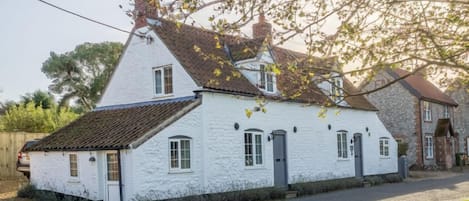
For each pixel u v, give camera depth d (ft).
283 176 73.26
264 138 69.82
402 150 114.93
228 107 64.44
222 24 25.45
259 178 68.23
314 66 26.76
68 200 58.70
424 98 128.06
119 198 54.29
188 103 60.13
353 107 90.07
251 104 68.08
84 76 211.00
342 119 88.02
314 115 80.48
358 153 92.89
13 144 84.48
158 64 66.64
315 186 73.92
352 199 63.52
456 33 26.30
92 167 57.77
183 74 63.31
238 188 64.54
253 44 68.03
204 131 60.59
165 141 56.08
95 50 208.54
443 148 131.44
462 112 157.07
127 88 70.74
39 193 61.87
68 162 61.82
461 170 124.26
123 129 58.54
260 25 76.84
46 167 65.16
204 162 60.18
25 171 75.66
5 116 105.09
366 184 86.69
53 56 211.41
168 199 55.47
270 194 65.92
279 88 31.78
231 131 64.44
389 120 131.23
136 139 53.16
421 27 25.82
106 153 57.16
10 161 83.82
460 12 25.85
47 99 162.30
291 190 71.77
